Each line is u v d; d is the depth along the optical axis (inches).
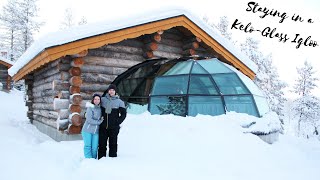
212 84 319.6
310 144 337.7
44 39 294.5
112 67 370.3
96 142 225.1
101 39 320.8
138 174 176.1
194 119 281.1
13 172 192.1
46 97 413.4
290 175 180.5
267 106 372.2
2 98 1021.2
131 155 222.7
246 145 245.1
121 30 335.3
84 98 342.0
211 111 305.3
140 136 261.4
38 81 474.0
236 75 339.9
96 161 206.8
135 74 364.8
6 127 427.5
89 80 348.5
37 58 323.9
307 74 1456.7
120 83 367.9
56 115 353.7
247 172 184.5
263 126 291.1
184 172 180.7
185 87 314.2
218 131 259.4
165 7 372.8
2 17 1684.3
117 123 223.3
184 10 384.8
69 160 221.8
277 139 329.1
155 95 322.0
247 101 325.7
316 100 1209.4
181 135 255.4
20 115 668.7
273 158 226.2
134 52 392.8
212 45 418.9
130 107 338.0
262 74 1017.5
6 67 1220.5
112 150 221.1
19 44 1749.5
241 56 434.9
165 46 425.4
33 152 251.9
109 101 226.1
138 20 344.5
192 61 345.7
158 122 282.2
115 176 174.7
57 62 327.9
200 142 242.8
